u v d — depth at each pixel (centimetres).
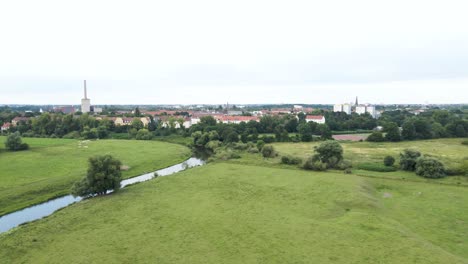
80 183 5734
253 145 11325
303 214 4741
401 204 5291
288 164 8438
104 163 5784
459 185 6284
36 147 11606
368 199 5356
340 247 3681
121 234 4056
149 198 5506
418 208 5084
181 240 3878
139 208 5000
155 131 16788
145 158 10081
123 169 8581
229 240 3878
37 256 3538
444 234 4144
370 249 3628
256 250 3628
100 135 15525
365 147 11600
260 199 5428
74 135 15700
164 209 4947
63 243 3831
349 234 4016
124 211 4872
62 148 11525
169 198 5497
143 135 15325
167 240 3881
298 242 3816
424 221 4569
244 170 7700
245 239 3903
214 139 13325
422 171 6994
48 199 6175
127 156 10294
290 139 13312
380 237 3925
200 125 16250
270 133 16175
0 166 8450
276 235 4006
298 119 19350
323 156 8112
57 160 9344
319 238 3916
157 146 12744
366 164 8194
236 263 3353
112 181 5756
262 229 4188
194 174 7288
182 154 11169
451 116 18162
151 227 4262
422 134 13662
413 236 3997
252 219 4531
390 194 5862
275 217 4612
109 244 3788
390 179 6769
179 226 4291
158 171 8769
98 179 5628
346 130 17725
